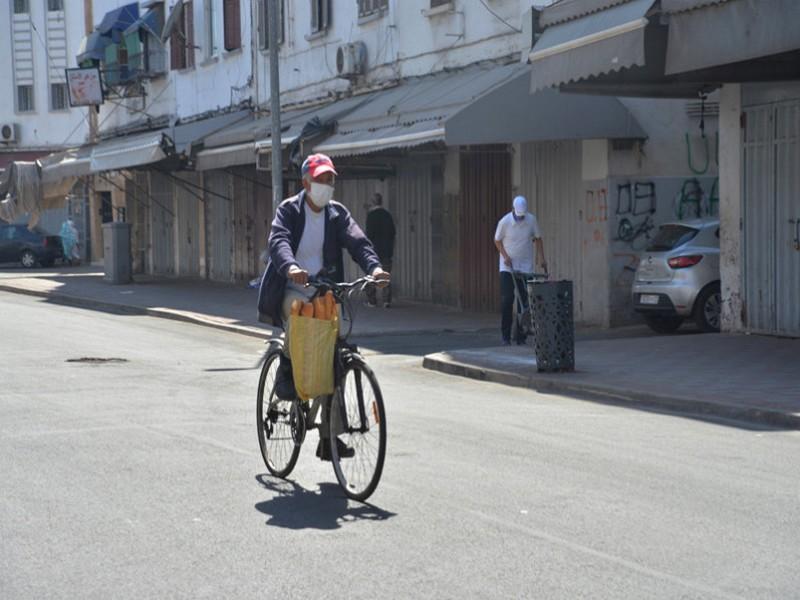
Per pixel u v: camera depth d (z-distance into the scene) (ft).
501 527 22.12
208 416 35.53
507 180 70.49
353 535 21.65
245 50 106.42
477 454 29.17
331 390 24.54
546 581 18.78
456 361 47.93
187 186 125.29
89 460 28.55
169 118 124.88
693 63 42.60
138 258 141.38
